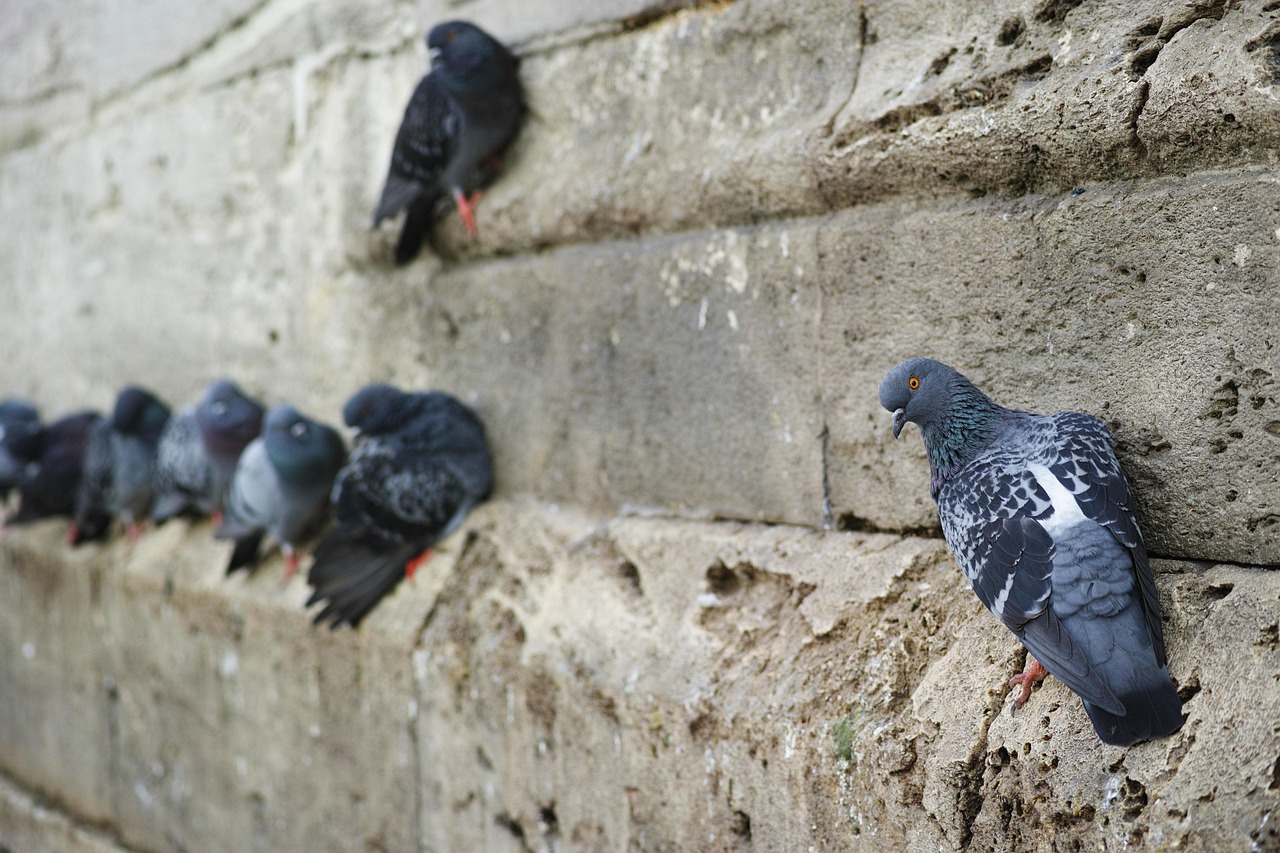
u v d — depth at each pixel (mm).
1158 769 2107
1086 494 2225
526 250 3975
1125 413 2443
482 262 4188
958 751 2414
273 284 5160
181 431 5203
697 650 3096
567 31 3818
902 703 2627
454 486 4023
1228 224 2238
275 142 5066
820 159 2969
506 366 4059
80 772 5969
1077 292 2502
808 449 3111
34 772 6406
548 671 3395
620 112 3686
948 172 2740
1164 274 2350
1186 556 2381
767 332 3174
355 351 4727
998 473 2371
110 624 5629
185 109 5621
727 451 3328
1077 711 2291
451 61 3832
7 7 7152
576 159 3797
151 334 6023
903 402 2537
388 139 4531
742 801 2838
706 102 3391
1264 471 2240
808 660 2844
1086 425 2365
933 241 2760
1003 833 2318
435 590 3963
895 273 2850
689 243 3365
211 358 5602
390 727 3977
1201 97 2254
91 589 5766
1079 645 2092
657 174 3469
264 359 5246
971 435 2500
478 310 4137
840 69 3035
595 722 3244
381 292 4559
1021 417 2498
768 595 3086
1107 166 2463
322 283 4871
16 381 7285
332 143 4777
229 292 5438
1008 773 2330
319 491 4496
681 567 3297
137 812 5531
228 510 4777
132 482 5609
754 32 3246
